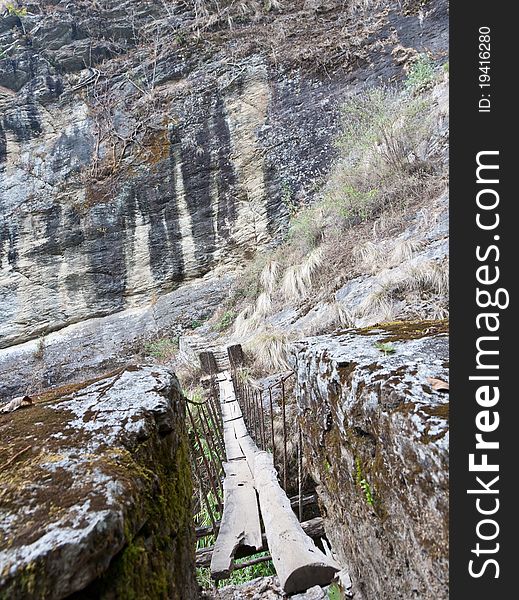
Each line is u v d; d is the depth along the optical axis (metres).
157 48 11.31
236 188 9.70
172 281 9.91
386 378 1.06
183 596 0.88
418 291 3.94
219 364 5.92
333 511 1.56
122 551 0.60
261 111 9.89
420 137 6.07
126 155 10.62
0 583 0.47
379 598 1.17
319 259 6.13
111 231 10.30
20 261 10.52
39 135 11.43
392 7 9.44
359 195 6.29
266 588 1.67
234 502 2.25
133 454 0.80
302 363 1.72
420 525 0.84
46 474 0.69
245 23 10.92
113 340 9.38
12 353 10.00
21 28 12.40
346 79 9.25
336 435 1.37
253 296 7.70
